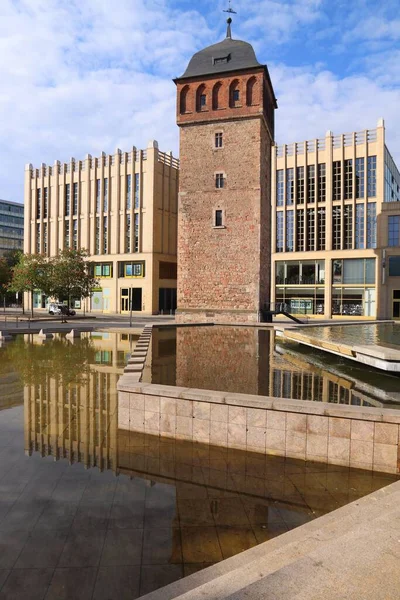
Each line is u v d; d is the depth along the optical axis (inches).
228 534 212.8
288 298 2165.4
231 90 1457.9
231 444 325.7
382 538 165.0
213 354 677.9
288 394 402.9
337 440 298.8
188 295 1492.4
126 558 190.7
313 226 2112.5
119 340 1050.7
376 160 1959.9
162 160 2409.0
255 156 1433.3
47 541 202.4
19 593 167.6
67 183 2593.5
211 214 1475.1
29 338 1092.5
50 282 1844.2
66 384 528.1
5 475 271.6
